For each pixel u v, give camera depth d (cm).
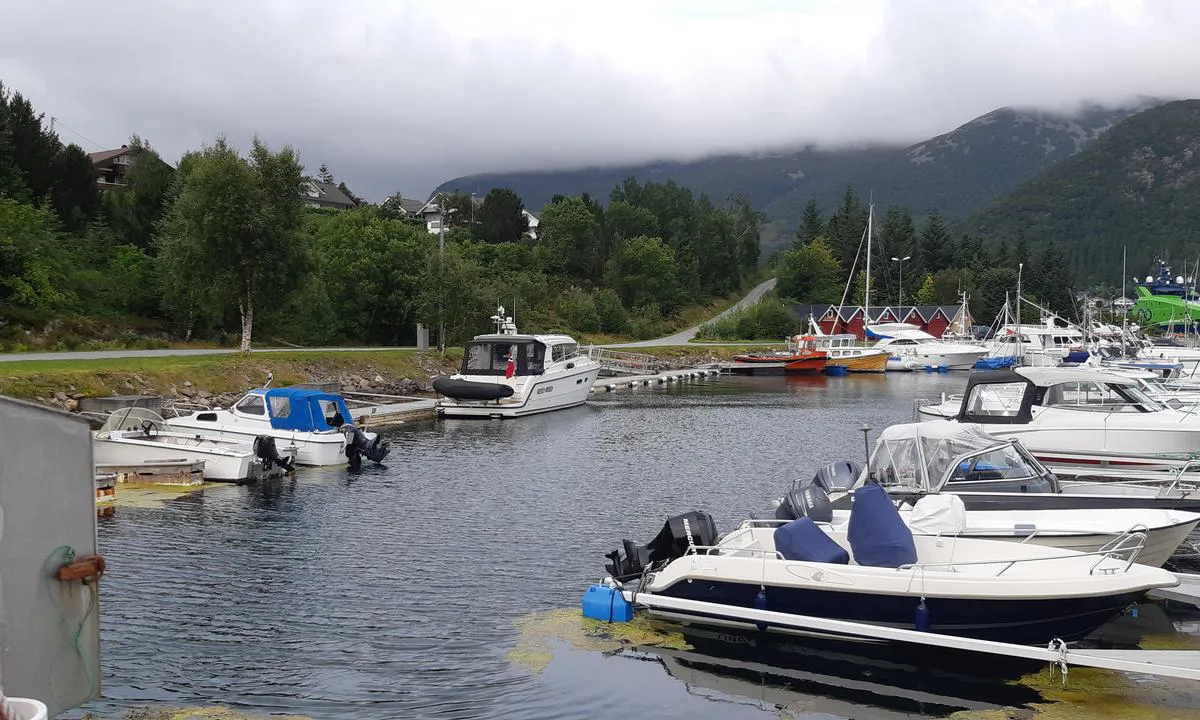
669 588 1322
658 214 16675
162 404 3077
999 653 1137
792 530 1301
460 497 2278
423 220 12794
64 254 5597
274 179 4388
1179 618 1356
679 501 2234
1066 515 1445
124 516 2016
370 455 2753
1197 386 3625
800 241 17788
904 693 1110
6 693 673
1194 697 1080
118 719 1009
